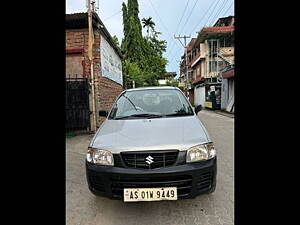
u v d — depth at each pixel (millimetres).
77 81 6977
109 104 9375
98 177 2395
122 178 2277
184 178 2279
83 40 7625
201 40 25500
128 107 3482
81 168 4086
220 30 22781
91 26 6871
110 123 3090
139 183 2260
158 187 2252
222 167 3953
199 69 29188
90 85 7160
